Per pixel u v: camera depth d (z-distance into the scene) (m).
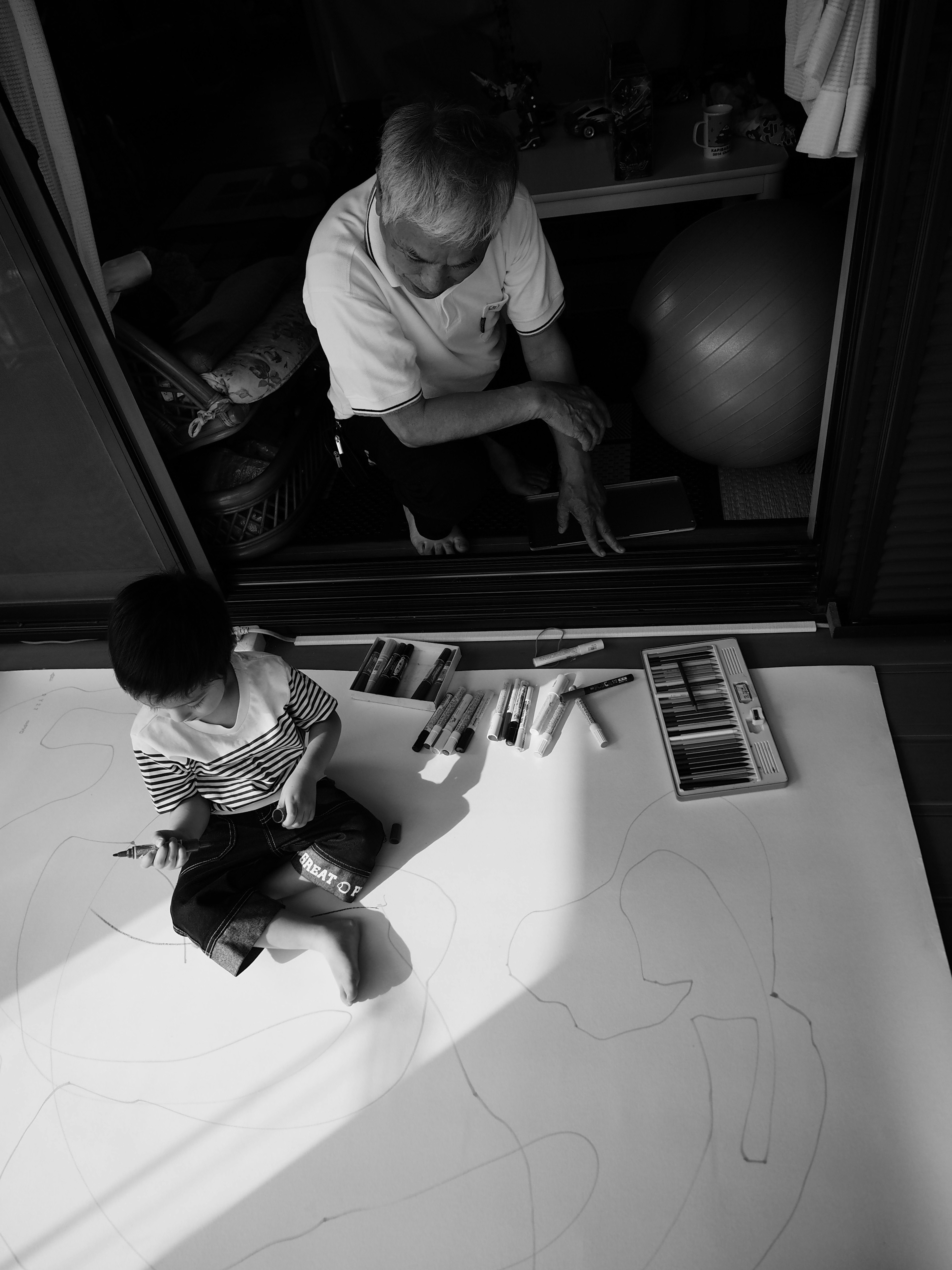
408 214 1.27
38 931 1.63
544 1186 1.22
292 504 2.16
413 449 1.80
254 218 3.49
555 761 1.71
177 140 4.31
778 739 1.68
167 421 1.98
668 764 1.67
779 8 3.67
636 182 2.39
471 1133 1.28
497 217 1.30
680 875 1.51
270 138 4.18
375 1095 1.33
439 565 2.05
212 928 1.48
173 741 1.41
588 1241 1.16
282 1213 1.24
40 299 1.56
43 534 1.99
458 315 1.65
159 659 1.23
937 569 1.70
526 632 1.94
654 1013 1.36
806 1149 1.21
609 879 1.52
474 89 3.24
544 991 1.41
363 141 3.08
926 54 1.11
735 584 1.92
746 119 2.44
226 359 1.95
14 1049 1.47
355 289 1.50
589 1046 1.34
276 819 1.57
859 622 1.82
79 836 1.76
